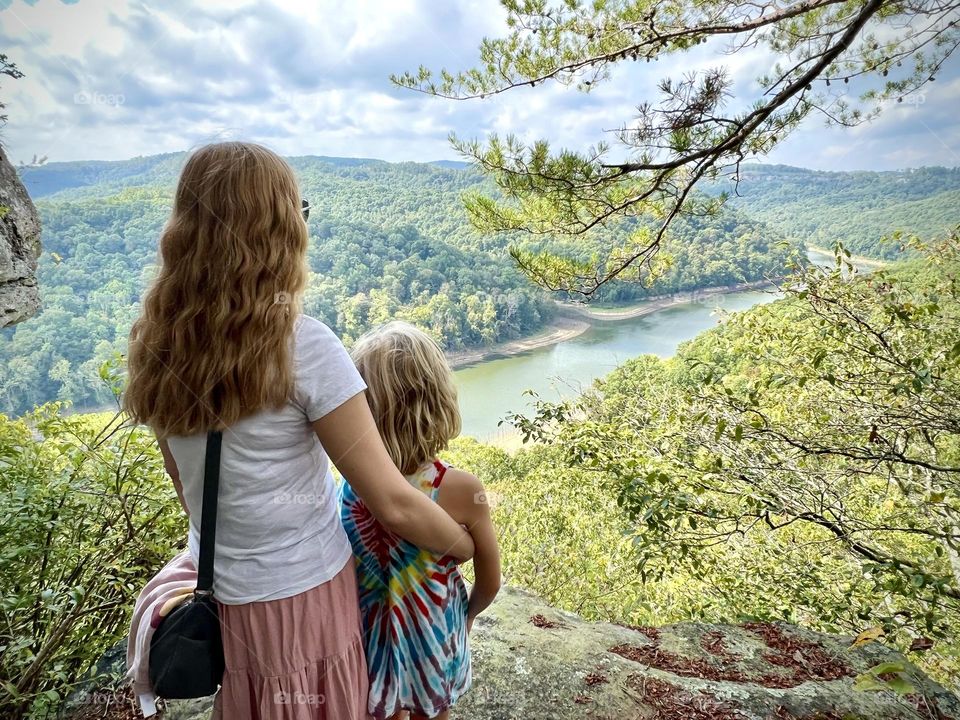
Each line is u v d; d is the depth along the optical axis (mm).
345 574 1039
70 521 2117
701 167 3475
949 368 3334
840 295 3914
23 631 2039
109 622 2275
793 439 3678
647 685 2055
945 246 3986
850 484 4082
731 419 3621
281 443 898
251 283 816
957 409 3324
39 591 1911
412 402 1126
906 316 3457
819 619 3857
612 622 2639
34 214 3631
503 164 3732
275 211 846
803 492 3531
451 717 1890
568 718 1882
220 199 819
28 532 1972
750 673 2199
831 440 3773
